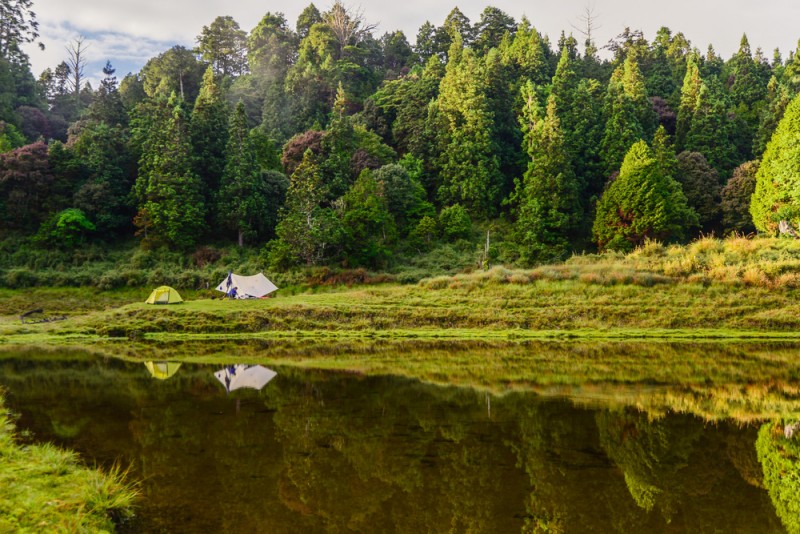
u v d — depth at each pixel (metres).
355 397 12.73
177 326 27.84
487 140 57.59
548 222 51.00
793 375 15.17
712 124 59.31
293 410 11.50
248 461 8.26
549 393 13.01
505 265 47.03
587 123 61.47
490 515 6.36
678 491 7.04
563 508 6.54
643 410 11.27
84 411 11.53
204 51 99.69
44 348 23.12
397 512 6.43
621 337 23.64
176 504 6.65
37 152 49.06
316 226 44.56
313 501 6.73
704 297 27.31
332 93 79.88
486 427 10.03
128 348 22.89
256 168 51.78
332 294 32.59
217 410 11.55
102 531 5.59
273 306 29.48
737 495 6.93
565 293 29.20
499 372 16.03
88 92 101.06
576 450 8.70
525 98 64.44
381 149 61.41
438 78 69.94
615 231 46.53
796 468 7.84
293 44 94.69
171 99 51.28
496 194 58.12
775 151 39.25
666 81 75.69
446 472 7.76
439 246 51.84
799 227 36.56
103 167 51.53
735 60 82.88
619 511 6.44
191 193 48.38
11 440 8.79
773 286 27.42
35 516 5.65
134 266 45.03
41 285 41.78
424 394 13.01
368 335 25.59
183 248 48.06
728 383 14.06
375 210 46.22
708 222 54.09
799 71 74.19
